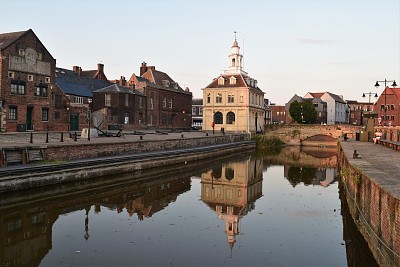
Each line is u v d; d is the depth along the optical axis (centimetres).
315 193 2255
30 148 2102
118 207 1792
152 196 2078
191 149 3631
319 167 3581
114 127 5019
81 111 4403
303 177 2927
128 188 2280
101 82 6297
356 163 1720
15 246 1245
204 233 1399
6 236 1343
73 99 5188
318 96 10506
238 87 6475
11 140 2778
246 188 2411
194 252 1195
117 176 2453
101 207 1781
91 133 3447
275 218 1639
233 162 3919
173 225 1498
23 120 3631
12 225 1470
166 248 1227
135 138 3675
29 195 1839
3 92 3409
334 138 6675
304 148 6203
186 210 1762
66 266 1075
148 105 5994
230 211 1761
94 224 1492
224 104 6600
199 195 2145
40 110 3828
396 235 907
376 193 1116
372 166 1608
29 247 1233
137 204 1867
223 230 1443
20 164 2027
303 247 1262
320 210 1798
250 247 1252
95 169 2261
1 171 1728
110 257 1141
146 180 2609
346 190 1892
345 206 1872
